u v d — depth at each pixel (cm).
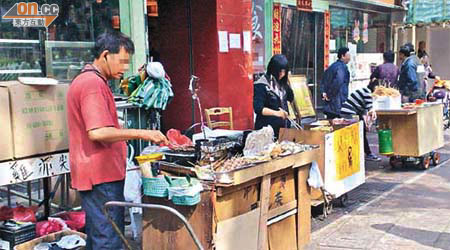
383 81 878
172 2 769
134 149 520
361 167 611
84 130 334
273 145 409
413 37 1549
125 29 640
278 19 948
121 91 603
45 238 398
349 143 576
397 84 895
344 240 496
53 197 506
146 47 660
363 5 1201
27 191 506
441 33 1573
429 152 781
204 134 429
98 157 334
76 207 500
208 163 382
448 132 1173
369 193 662
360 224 543
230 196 367
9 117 373
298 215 448
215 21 746
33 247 387
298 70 1062
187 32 765
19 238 397
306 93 934
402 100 882
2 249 396
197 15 756
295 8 1023
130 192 405
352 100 675
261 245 398
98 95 326
